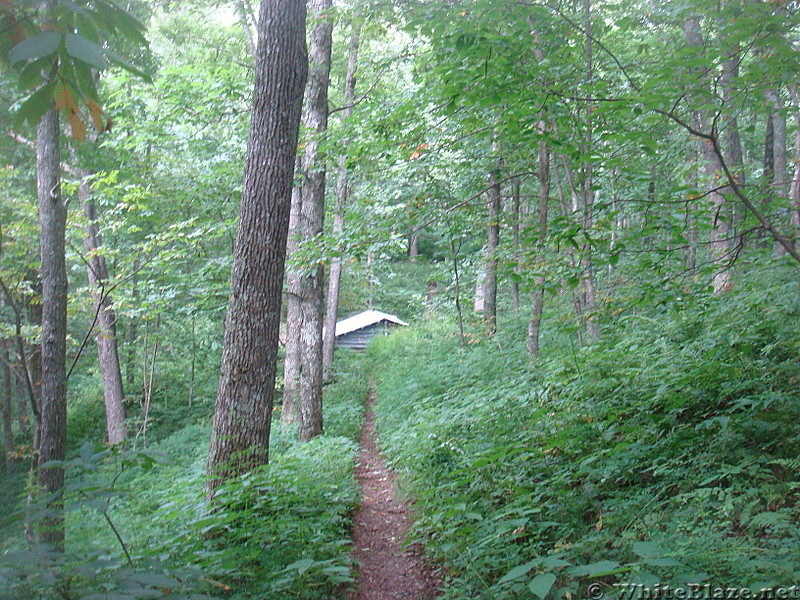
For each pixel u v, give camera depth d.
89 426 21.44
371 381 21.36
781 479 4.16
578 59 7.85
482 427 7.66
